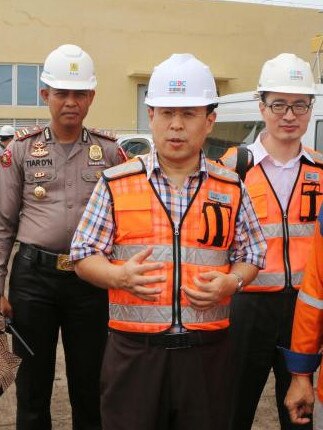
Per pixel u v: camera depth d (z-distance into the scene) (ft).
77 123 10.03
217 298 6.70
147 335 6.88
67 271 9.99
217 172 7.25
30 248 10.01
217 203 7.09
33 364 10.21
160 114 6.91
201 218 6.97
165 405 6.98
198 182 7.09
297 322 7.22
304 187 9.71
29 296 10.07
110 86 63.10
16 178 10.14
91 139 10.39
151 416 6.93
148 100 6.94
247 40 66.69
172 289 6.86
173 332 6.88
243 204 7.36
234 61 66.64
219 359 7.09
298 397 7.28
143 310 6.89
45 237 9.93
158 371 6.88
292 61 9.66
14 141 10.23
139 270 6.48
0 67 60.59
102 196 7.07
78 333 10.36
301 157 9.84
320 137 18.53
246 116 20.61
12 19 60.23
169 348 6.86
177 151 6.89
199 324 6.91
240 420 9.86
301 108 9.56
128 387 7.01
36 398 10.38
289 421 9.70
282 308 9.52
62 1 61.05
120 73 63.31
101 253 7.07
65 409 12.99
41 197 10.01
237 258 7.46
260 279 9.48
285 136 9.57
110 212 7.03
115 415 7.11
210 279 6.72
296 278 9.52
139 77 63.67
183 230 6.93
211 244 7.00
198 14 65.00
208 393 6.98
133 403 6.97
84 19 61.82
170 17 64.23
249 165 9.77
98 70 62.64
